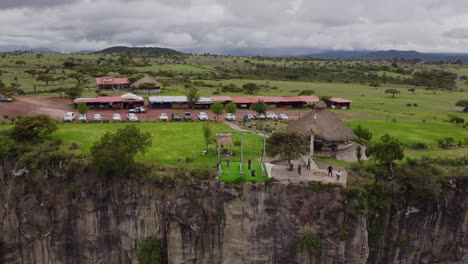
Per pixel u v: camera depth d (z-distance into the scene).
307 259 66.56
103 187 70.75
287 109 139.50
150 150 83.00
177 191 67.62
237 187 66.75
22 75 196.38
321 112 86.19
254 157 79.81
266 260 67.81
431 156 81.19
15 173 73.69
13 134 80.88
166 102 132.62
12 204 74.44
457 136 99.69
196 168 71.19
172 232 68.12
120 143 68.38
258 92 176.25
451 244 71.31
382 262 70.69
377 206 67.12
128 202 69.88
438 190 68.69
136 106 132.38
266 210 66.81
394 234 69.88
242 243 67.94
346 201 64.81
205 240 69.06
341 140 82.50
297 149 72.00
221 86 187.00
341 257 65.38
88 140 88.12
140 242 69.50
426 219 70.44
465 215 70.19
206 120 114.81
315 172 70.56
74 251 73.31
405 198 69.69
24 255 75.06
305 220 66.12
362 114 130.50
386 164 72.31
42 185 73.00
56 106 126.06
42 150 75.50
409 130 105.75
